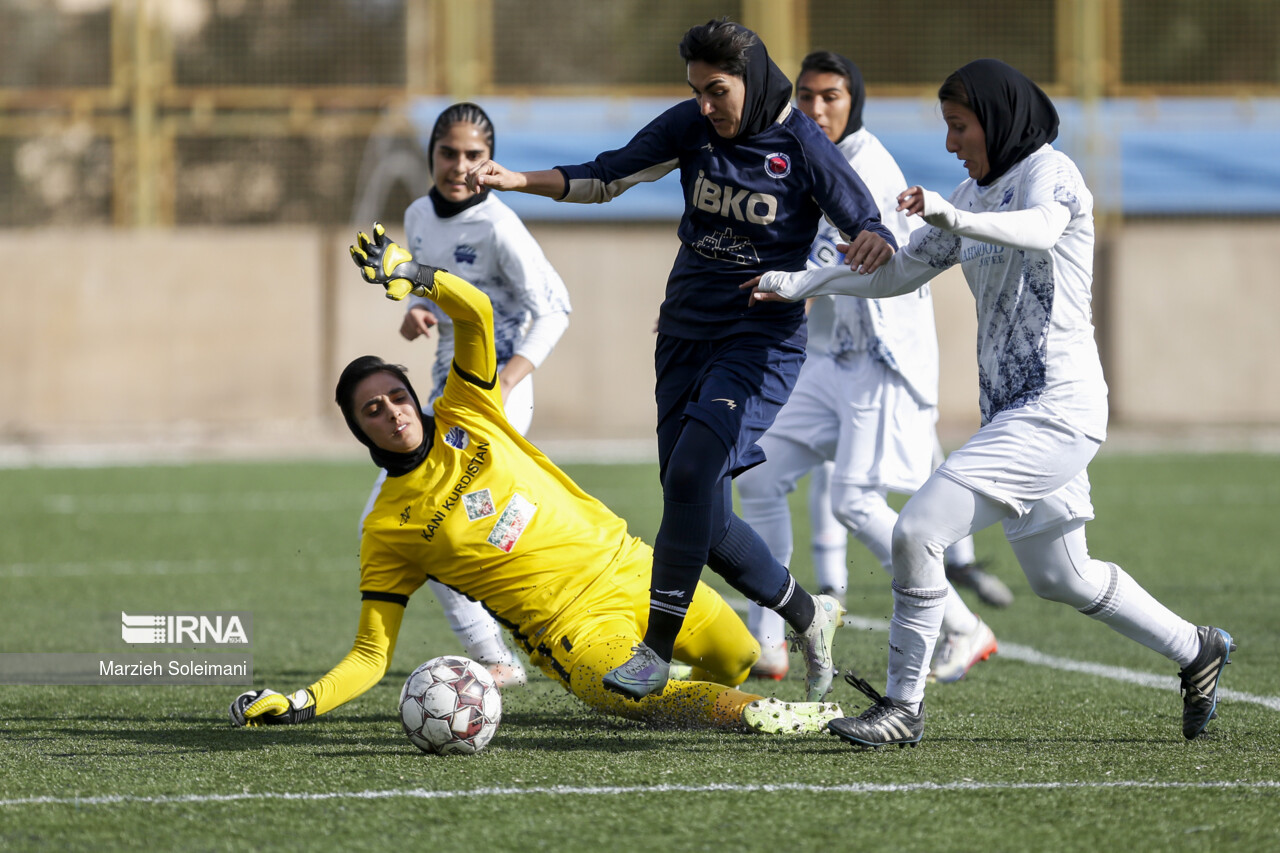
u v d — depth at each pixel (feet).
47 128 231.30
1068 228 44.50
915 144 226.99
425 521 49.06
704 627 51.47
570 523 50.03
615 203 221.87
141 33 229.66
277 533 116.67
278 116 234.79
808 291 46.68
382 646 49.93
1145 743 47.39
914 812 38.29
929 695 57.98
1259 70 236.84
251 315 212.84
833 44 232.73
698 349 50.44
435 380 63.67
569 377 215.51
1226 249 217.56
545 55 243.40
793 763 43.96
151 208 229.45
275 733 49.62
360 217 241.35
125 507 133.28
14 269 210.79
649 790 40.55
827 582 73.10
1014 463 44.34
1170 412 216.74
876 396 61.62
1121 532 115.14
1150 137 230.89
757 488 63.77
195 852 35.04
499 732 49.57
